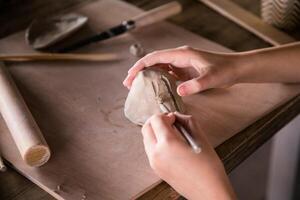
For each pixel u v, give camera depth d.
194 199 0.65
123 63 0.85
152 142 0.65
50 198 0.67
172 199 0.67
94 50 0.88
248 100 0.79
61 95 0.79
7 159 0.70
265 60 0.79
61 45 0.89
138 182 0.67
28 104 0.78
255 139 0.75
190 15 0.98
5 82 0.75
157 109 0.72
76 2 1.00
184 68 0.77
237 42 0.92
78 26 0.91
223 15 0.98
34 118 0.76
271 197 1.31
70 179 0.68
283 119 0.79
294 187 1.21
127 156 0.70
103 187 0.67
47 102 0.78
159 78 0.74
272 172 1.25
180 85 0.73
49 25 0.91
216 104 0.78
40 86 0.81
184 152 0.63
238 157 0.73
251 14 0.98
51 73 0.83
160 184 0.68
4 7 0.98
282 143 1.15
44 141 0.69
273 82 0.81
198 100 0.78
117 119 0.75
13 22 0.95
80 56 0.85
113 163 0.69
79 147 0.72
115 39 0.90
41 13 0.97
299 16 0.92
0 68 0.78
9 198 0.67
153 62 0.75
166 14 0.94
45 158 0.69
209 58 0.76
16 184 0.69
